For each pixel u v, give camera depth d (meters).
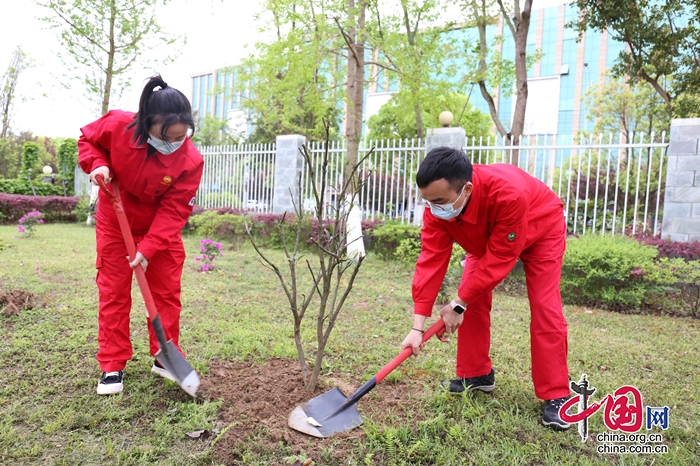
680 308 5.38
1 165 24.19
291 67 9.31
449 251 2.54
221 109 47.16
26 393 2.64
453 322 2.49
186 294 5.19
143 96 2.38
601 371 3.36
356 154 9.34
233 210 11.40
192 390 2.47
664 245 6.14
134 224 2.73
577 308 5.52
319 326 2.67
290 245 9.36
